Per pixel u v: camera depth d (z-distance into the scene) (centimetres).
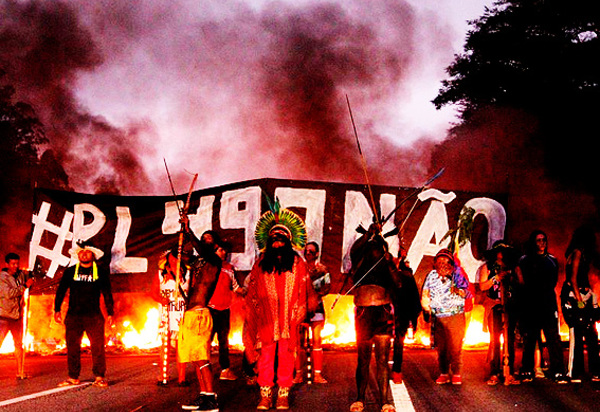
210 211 1430
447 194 1464
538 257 948
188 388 898
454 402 784
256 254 1418
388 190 1447
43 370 1136
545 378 986
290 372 754
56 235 1406
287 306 755
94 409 741
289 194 1432
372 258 774
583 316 938
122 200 1430
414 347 1422
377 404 783
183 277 923
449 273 923
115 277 1412
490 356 952
